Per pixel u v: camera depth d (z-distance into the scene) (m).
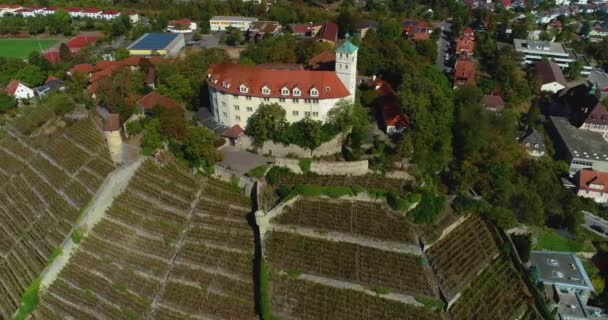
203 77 143.12
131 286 90.19
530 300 89.94
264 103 119.50
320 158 117.62
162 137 113.88
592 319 96.25
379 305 82.25
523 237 107.50
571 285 100.12
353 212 95.50
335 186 99.44
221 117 128.62
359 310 81.50
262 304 81.69
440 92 124.19
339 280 84.69
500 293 89.94
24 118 142.62
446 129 123.56
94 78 170.25
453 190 114.75
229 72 124.62
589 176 142.25
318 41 190.38
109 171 110.31
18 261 97.75
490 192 115.31
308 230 92.06
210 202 101.50
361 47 169.38
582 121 173.12
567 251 116.31
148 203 103.25
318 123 115.00
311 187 98.12
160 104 127.25
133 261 93.88
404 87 130.50
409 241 89.44
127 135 118.19
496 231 102.88
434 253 90.81
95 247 96.88
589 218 132.12
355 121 121.81
